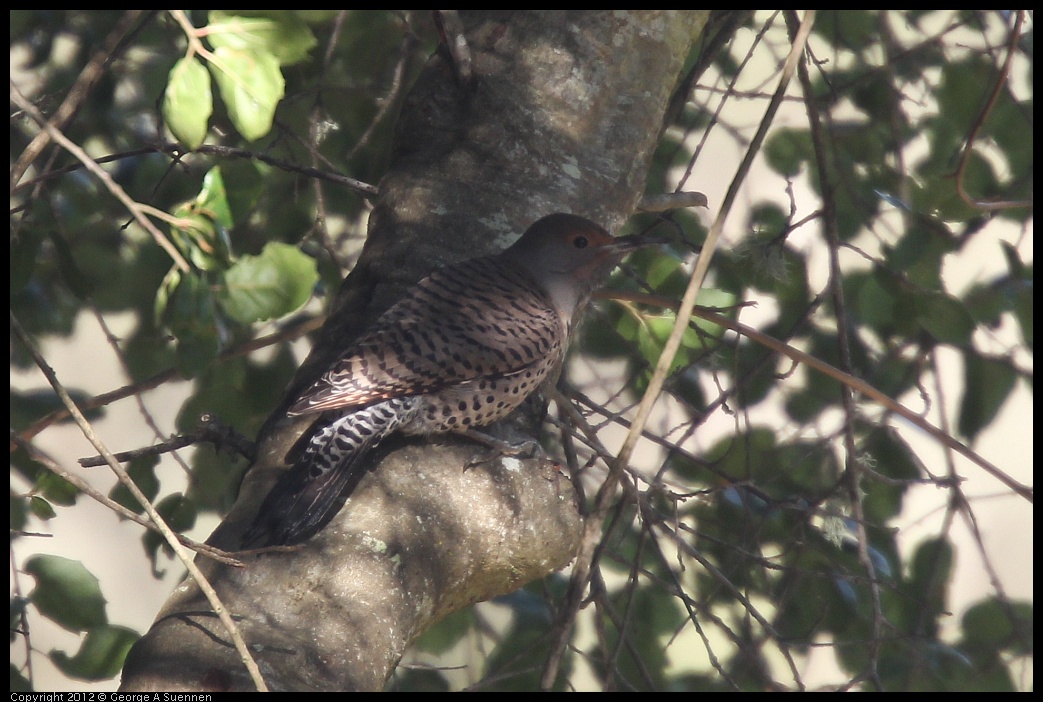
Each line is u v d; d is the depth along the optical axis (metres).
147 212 6.45
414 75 11.14
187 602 5.98
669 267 10.16
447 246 8.01
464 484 6.92
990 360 9.26
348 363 7.19
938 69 11.93
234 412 9.45
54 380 5.48
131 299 10.52
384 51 10.91
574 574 5.60
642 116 8.49
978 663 9.02
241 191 7.43
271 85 6.05
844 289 10.65
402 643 6.05
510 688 9.07
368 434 7.05
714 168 14.72
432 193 8.14
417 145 8.38
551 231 8.08
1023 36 10.00
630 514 10.23
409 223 8.05
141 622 15.80
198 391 9.65
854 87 10.77
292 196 11.03
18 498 7.83
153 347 10.36
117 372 15.65
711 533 10.08
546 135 8.29
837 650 9.23
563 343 8.24
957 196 8.74
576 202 8.26
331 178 8.25
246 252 10.55
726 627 8.20
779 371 10.58
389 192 8.25
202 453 9.56
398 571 6.23
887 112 10.67
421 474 6.91
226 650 5.62
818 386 10.46
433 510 6.70
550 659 5.50
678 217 11.10
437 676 9.84
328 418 7.14
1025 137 9.91
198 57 6.23
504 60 8.44
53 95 9.73
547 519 7.04
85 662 7.49
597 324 10.88
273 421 7.40
